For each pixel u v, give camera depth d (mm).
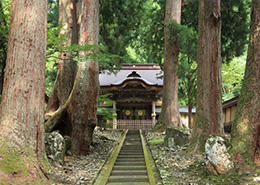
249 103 6348
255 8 6637
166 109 16344
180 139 11023
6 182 4742
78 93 9828
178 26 14828
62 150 7707
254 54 6480
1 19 9758
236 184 5410
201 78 9703
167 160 8703
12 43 5961
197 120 9539
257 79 6332
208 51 9656
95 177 7043
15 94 5723
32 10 6141
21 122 5637
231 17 16938
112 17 18422
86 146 9898
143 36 21234
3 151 5215
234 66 29500
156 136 14719
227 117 21094
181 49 15984
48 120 10312
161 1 20047
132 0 18547
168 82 16609
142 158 10273
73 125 9781
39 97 6105
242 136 6250
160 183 6746
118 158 10328
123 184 7098
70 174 6930
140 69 27109
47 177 5711
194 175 6590
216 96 9477
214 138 6367
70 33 12492
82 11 10375
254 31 6582
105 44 18281
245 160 5988
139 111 27281
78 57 8508
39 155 5891
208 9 9742
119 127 23406
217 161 6066
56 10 20297
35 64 6055
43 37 6348
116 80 24500
